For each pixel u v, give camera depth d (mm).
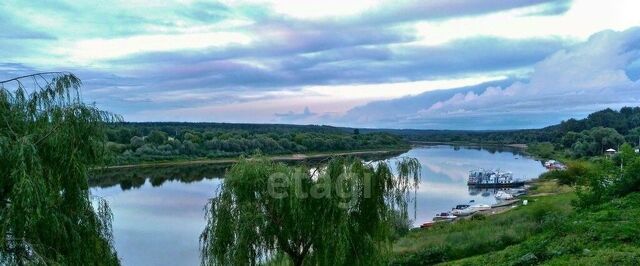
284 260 13820
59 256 7809
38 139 8008
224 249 12664
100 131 8836
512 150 184625
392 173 13391
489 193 69125
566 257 14492
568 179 61781
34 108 8297
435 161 124000
